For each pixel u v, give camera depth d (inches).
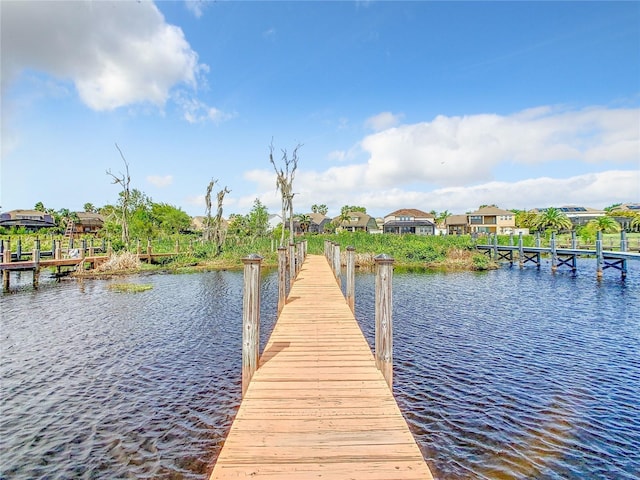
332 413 134.3
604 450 194.5
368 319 486.6
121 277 870.4
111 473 178.2
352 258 327.3
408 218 2647.6
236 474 99.7
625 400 248.8
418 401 250.2
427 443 202.1
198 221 3255.4
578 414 231.6
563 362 319.9
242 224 1953.7
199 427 219.9
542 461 186.1
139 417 230.8
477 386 273.1
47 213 2349.9
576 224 2390.5
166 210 2348.7
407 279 849.5
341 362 187.3
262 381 163.2
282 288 314.3
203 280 827.4
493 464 183.9
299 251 612.1
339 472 100.8
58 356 338.0
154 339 391.2
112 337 398.0
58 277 841.5
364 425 126.0
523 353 344.2
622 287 720.3
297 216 2539.4
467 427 217.8
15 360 327.0
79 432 213.6
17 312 513.0
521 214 2677.2
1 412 235.8
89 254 1062.4
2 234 1540.4
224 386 276.4
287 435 119.3
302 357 194.7
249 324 169.9
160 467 183.2
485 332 417.1
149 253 1088.8
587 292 668.7
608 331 416.2
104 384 278.5
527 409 238.4
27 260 820.6
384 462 105.5
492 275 919.0
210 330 426.9
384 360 167.9
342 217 2694.4
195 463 186.4
